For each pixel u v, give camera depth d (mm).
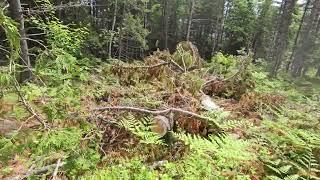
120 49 29719
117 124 4891
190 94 6871
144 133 4508
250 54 9242
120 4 32219
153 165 4020
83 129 3666
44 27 6859
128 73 8672
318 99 10523
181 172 3471
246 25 43188
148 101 5992
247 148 4195
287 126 5566
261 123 5734
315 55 31891
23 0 10242
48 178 3477
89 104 5285
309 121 6188
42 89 2977
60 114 3066
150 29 43688
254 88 8805
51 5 8109
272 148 4523
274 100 7859
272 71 23953
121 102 5938
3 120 3465
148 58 9781
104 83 7523
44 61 3076
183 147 4602
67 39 6789
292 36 43219
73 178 3062
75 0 22234
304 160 4230
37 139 2869
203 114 5777
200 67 10547
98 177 2945
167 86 7535
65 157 3283
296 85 15594
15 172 3404
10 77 2588
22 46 6332
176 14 46250
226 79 8672
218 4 44219
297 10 41938
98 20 34500
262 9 43719
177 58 10055
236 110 6953
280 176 3949
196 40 48531
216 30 43594
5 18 2424
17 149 2682
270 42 45094
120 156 4285
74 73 3279
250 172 3854
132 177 3275
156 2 42906
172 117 5242
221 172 3572
